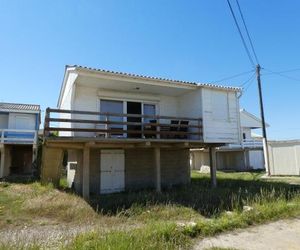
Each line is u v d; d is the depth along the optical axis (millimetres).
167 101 14469
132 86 12531
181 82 12562
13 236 6258
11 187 13516
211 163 13859
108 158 12961
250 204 8672
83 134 11906
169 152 14836
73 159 14039
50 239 5762
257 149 30594
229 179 17734
